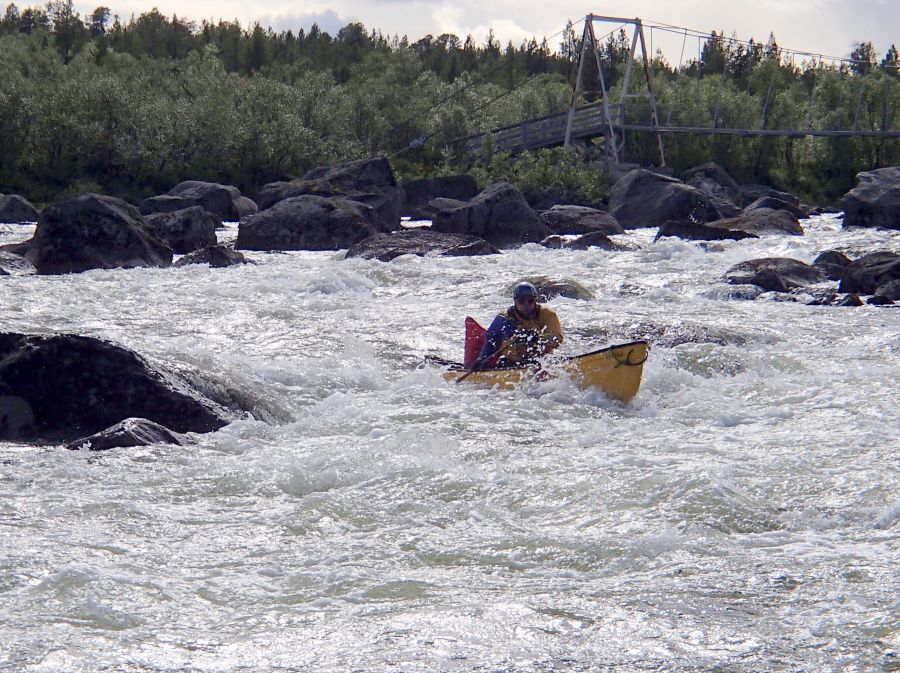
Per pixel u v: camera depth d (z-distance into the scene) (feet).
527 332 134.41
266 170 633.61
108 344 110.01
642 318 178.81
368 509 80.33
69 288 217.36
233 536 73.72
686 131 611.88
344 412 115.14
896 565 65.31
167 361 118.01
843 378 130.93
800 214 449.48
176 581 63.67
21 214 427.74
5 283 222.69
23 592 60.44
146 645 53.16
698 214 401.08
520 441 103.14
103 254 256.32
